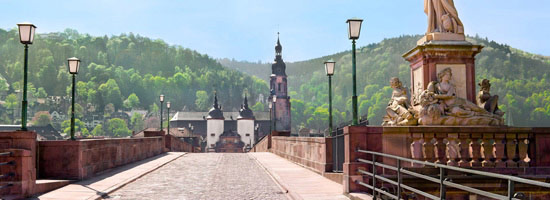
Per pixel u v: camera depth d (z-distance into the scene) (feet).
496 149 44.73
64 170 57.26
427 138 45.11
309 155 74.54
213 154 130.62
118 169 75.87
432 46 59.36
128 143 86.99
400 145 45.09
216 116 571.28
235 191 51.13
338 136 56.80
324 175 62.64
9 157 43.06
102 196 46.44
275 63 613.52
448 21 61.11
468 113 55.11
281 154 113.29
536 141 44.98
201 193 49.52
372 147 45.06
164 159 102.42
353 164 44.83
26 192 43.86
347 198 44.19
